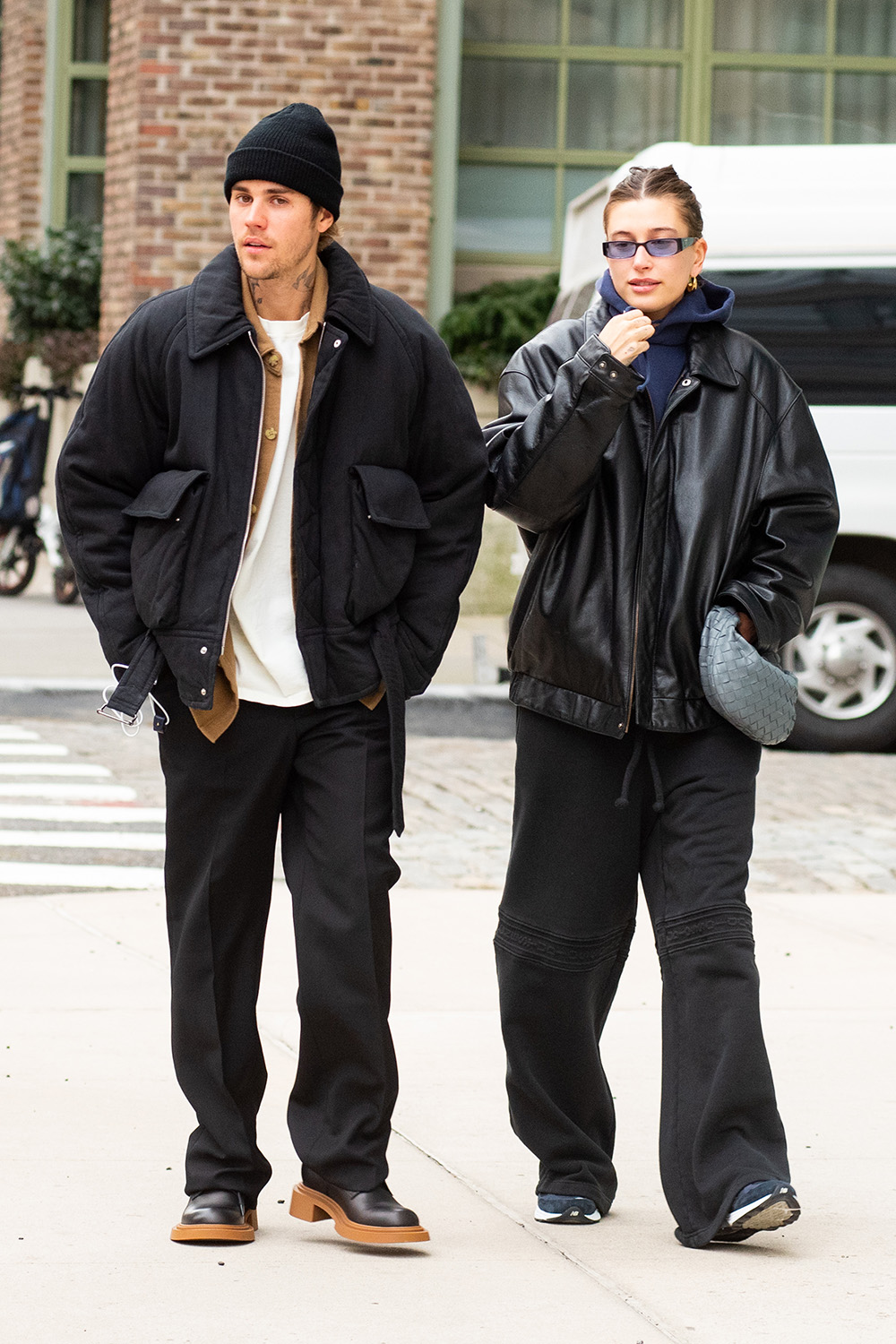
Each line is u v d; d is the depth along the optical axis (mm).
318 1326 4891
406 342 5445
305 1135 5484
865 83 25141
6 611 22406
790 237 15117
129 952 9109
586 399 5277
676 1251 5500
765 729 5453
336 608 5355
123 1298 5055
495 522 21359
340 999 5375
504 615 21359
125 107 23391
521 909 5645
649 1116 6852
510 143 24891
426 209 23141
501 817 12445
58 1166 6172
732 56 25000
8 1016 7965
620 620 5465
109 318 23859
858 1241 5613
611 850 5613
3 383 26922
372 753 5457
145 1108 6816
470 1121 6734
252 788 5422
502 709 16875
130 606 5426
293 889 5492
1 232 30062
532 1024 5664
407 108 22984
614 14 24891
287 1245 5504
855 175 15211
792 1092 7129
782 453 5598
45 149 29156
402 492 5410
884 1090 7168
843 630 15188
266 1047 7598
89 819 12062
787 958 9227
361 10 22828
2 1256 5355
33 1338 4777
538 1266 5359
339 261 5367
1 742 14602
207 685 5250
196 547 5281
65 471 5414
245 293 5340
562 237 24953
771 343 15102
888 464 14945
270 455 5344
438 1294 5133
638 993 8633
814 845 11867
